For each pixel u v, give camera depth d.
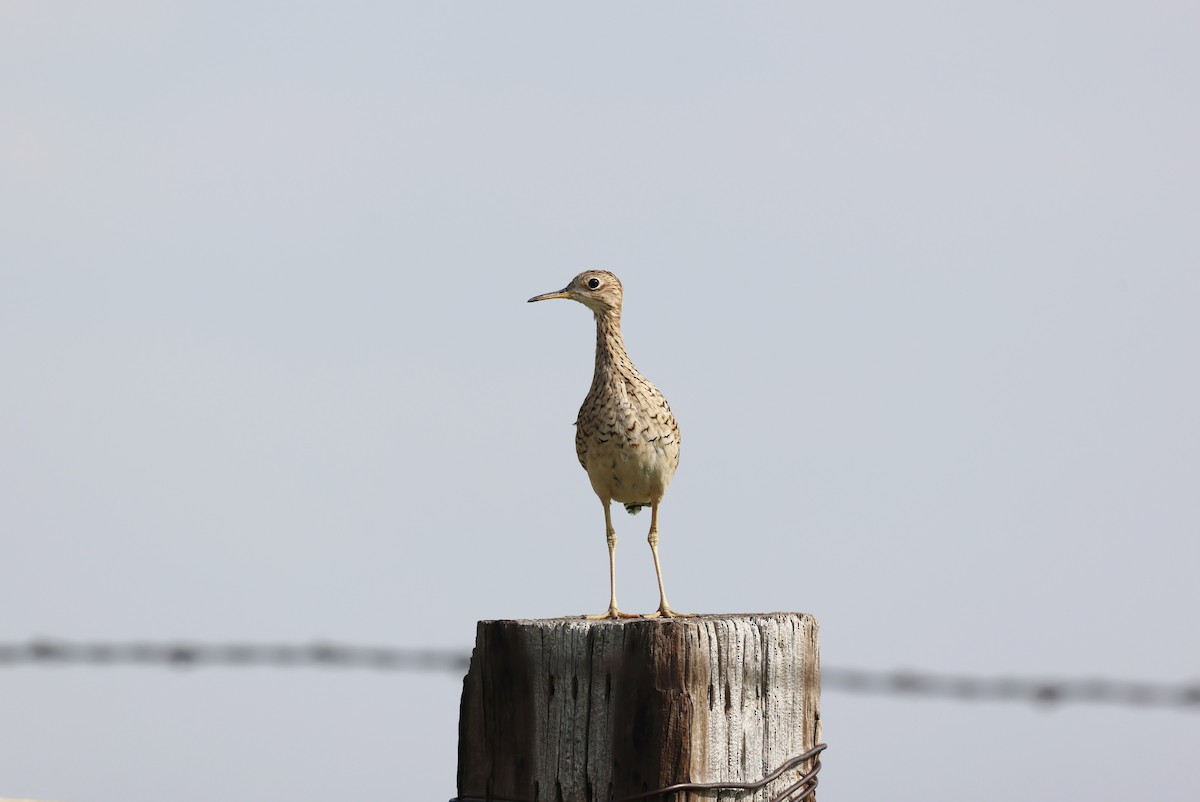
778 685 11.17
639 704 10.81
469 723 11.39
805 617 11.48
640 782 10.77
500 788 11.22
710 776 10.84
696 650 10.85
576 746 10.98
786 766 11.16
